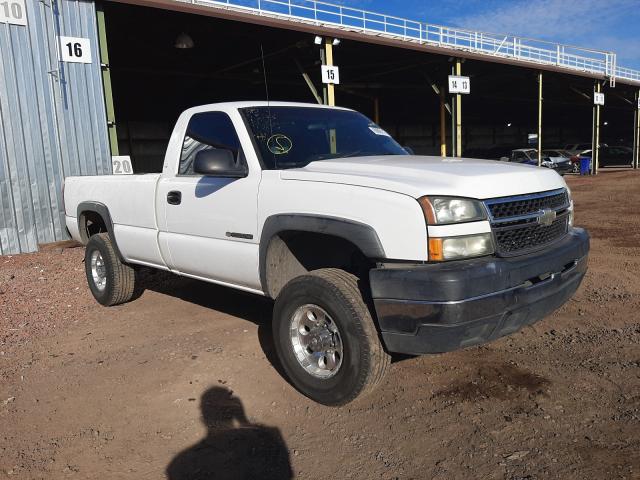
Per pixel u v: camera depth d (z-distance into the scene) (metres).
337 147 4.57
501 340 4.53
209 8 13.58
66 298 6.46
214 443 3.21
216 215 4.27
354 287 3.38
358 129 4.95
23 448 3.21
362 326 3.26
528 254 3.40
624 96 35.56
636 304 5.38
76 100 9.95
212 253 4.36
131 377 4.12
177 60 21.42
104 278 6.00
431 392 3.68
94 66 10.16
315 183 3.57
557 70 26.03
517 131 52.31
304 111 4.77
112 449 3.18
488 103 39.47
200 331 5.07
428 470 2.85
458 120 21.64
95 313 5.84
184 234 4.66
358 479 2.82
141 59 21.02
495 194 3.29
